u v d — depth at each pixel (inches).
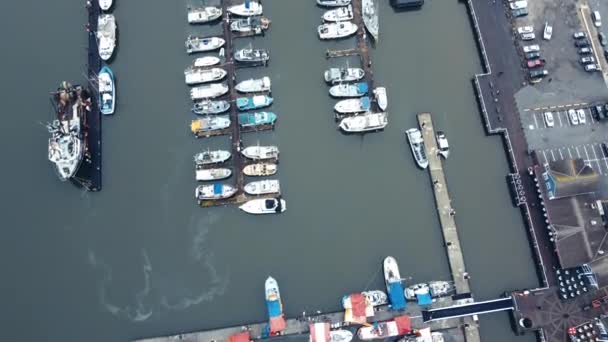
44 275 2849.4
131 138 3068.4
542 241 2908.5
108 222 2940.5
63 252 2888.8
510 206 3009.4
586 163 3026.6
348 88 3110.2
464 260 2913.4
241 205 2950.3
